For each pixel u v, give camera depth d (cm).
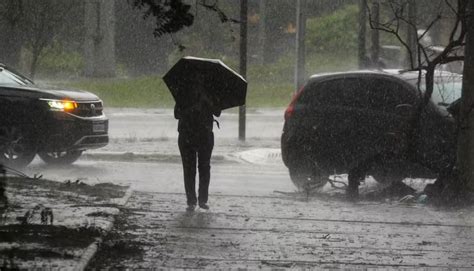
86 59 11375
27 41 7456
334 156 3691
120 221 2558
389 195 3456
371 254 2202
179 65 2895
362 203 3297
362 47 6612
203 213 2819
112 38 11362
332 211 2981
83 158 4953
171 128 6781
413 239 2431
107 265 1978
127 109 8100
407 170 3484
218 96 2928
